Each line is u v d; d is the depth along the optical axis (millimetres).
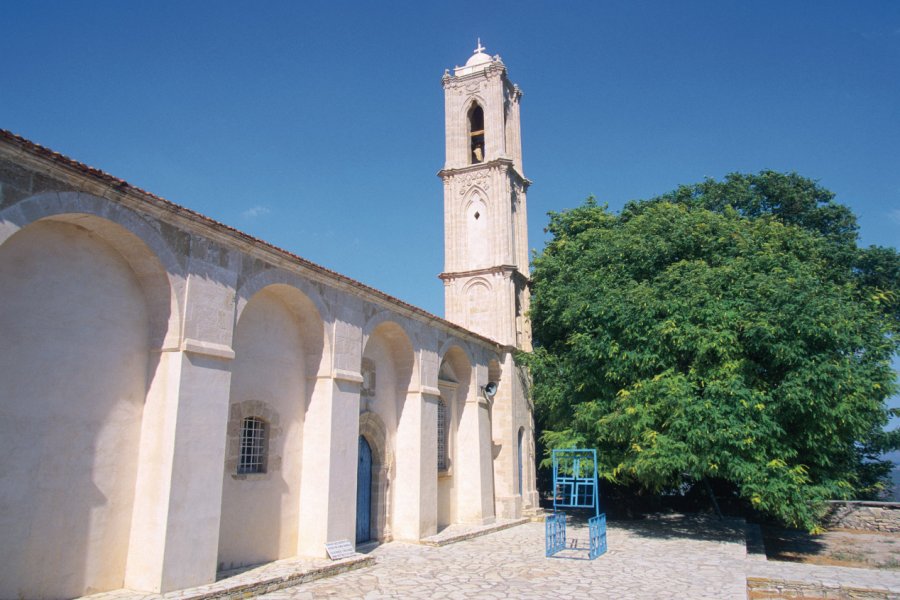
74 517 9773
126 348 10914
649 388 17812
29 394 9344
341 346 15273
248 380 13477
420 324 19078
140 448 10914
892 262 27391
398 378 18859
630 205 30766
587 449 19234
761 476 16625
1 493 8836
